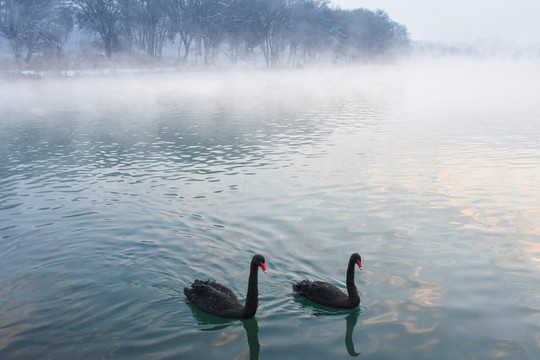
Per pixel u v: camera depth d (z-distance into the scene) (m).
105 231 9.96
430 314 6.89
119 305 7.18
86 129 24.09
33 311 7.00
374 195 12.43
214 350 6.14
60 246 9.22
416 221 10.52
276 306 7.17
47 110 32.03
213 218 10.70
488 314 6.87
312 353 6.07
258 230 9.96
